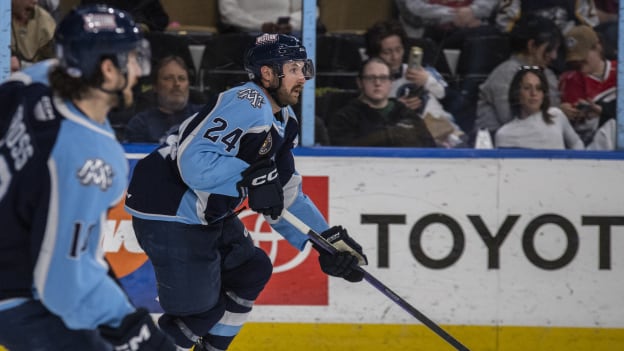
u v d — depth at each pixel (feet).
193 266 35.35
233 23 44.11
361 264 38.11
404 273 43.98
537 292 44.19
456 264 44.04
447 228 44.04
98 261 24.67
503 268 44.06
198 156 33.19
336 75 44.55
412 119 44.88
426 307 44.06
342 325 43.96
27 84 24.71
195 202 34.76
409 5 44.42
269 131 34.78
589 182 44.06
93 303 24.09
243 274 37.60
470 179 43.96
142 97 43.96
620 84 44.62
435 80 44.83
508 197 44.04
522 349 44.29
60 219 23.18
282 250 43.78
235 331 38.55
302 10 43.91
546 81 44.88
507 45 44.88
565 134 45.34
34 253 23.44
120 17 24.32
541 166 43.96
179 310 35.99
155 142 44.32
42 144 23.40
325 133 44.83
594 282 44.29
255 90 34.12
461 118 45.19
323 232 37.42
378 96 44.57
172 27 43.96
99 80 24.02
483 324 44.16
